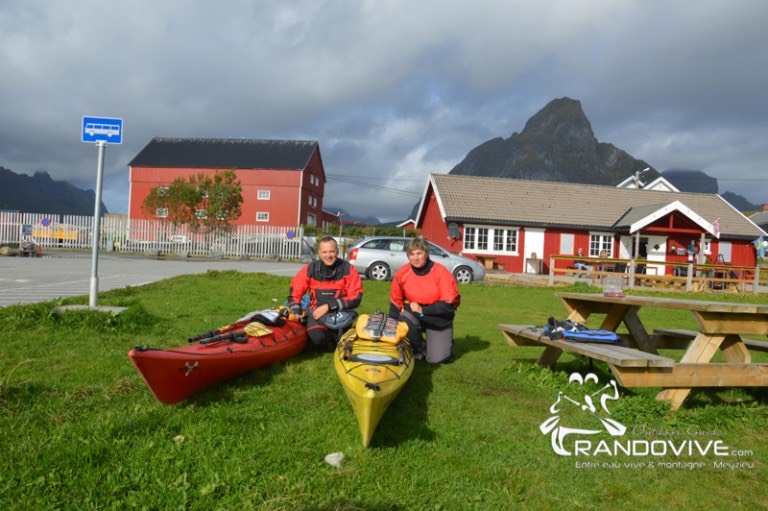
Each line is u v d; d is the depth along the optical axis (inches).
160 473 126.7
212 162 1948.8
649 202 1220.5
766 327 189.8
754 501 129.1
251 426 158.7
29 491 117.3
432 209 1222.3
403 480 130.0
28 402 167.6
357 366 164.7
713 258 1136.8
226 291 469.7
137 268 738.2
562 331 203.8
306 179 1967.3
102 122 320.2
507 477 135.3
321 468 133.3
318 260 249.4
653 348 238.8
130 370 206.5
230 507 114.9
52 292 430.3
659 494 131.3
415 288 236.7
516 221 1079.6
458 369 232.4
